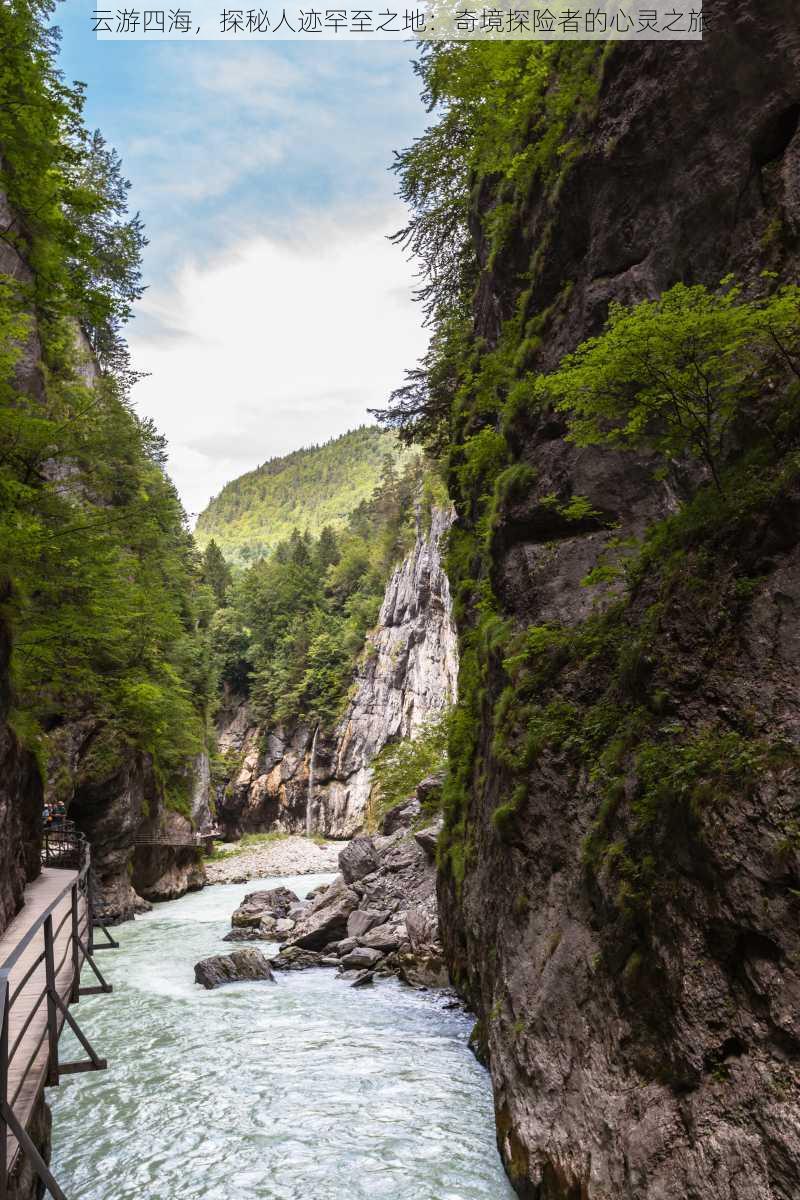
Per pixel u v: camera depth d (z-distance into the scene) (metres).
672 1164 5.12
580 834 7.68
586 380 6.66
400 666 77.81
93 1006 16.23
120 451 18.20
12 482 14.90
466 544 17.64
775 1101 4.54
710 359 6.30
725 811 5.35
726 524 6.68
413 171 19.19
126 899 30.91
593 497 10.23
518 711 9.59
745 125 8.40
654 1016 5.85
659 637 6.95
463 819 15.38
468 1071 11.91
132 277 33.97
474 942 12.98
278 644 94.62
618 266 10.13
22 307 14.38
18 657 18.23
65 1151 9.37
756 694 5.80
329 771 81.69
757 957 4.99
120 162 35.69
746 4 8.36
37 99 12.63
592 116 10.74
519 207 14.06
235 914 27.62
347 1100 10.80
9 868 12.95
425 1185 8.27
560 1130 6.77
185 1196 8.20
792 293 6.08
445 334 21.28
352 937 21.61
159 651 42.50
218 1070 12.16
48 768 28.33
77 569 17.08
